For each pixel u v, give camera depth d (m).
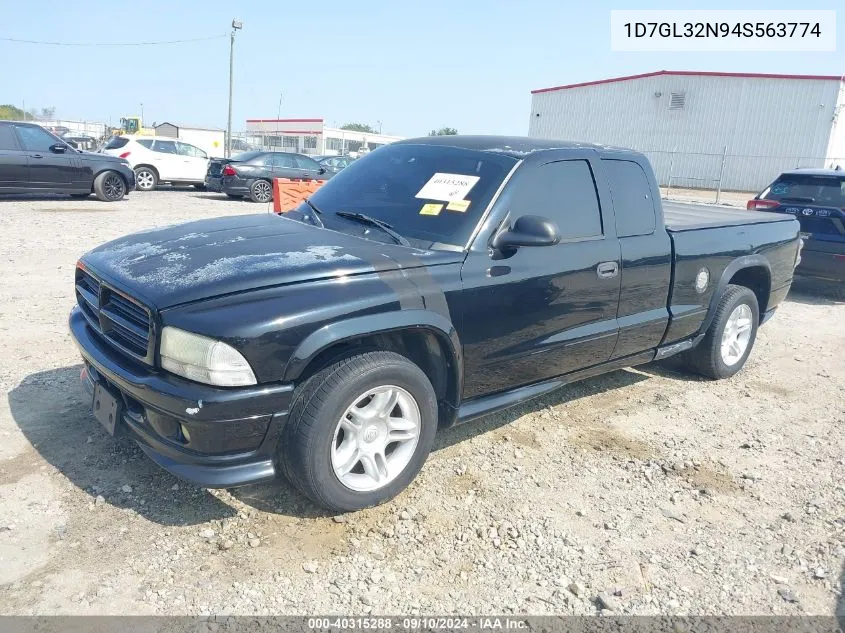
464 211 3.74
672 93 36.03
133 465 3.65
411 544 3.18
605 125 39.38
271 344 2.90
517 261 3.77
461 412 3.73
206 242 3.58
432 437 3.51
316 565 2.98
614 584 3.00
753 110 34.16
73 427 4.01
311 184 10.90
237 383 2.87
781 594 3.00
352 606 2.76
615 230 4.38
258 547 3.07
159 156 20.67
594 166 4.35
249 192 18.50
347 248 3.47
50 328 5.77
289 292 3.04
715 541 3.37
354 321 3.10
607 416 4.80
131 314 3.18
